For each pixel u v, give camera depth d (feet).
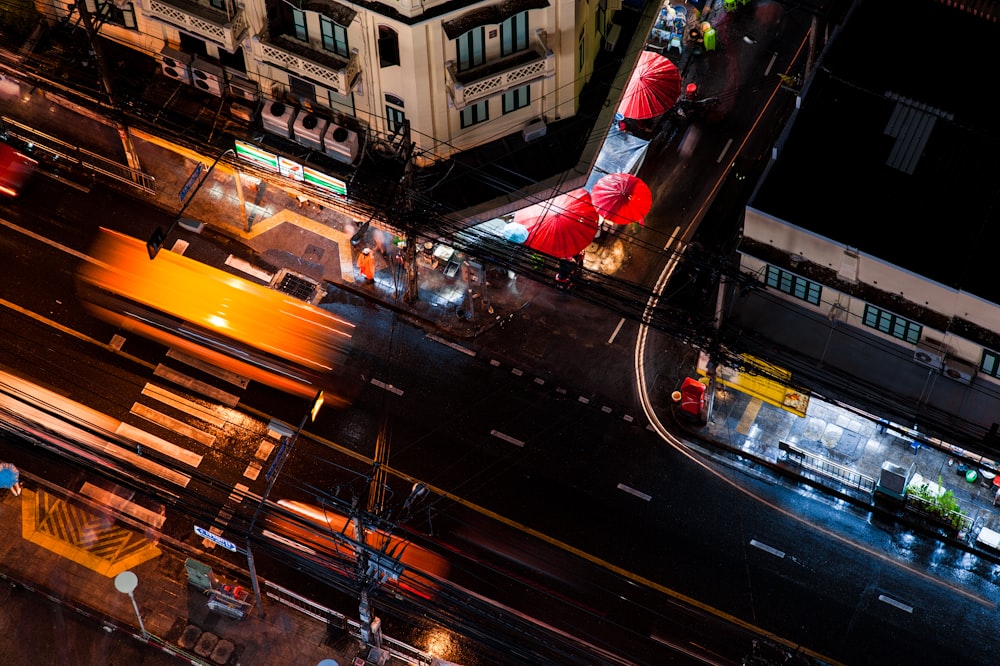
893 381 252.83
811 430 268.00
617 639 244.83
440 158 261.65
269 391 267.59
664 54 309.22
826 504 260.42
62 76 271.49
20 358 268.62
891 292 243.19
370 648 240.73
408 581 246.88
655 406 269.23
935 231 241.55
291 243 283.59
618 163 285.23
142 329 273.13
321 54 249.96
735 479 262.26
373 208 260.42
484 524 254.68
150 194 287.07
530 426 265.54
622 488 260.01
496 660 242.58
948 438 248.93
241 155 262.06
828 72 257.75
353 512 217.56
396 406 266.57
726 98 304.50
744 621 247.50
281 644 242.37
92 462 236.63
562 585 249.34
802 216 243.81
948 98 254.27
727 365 254.47
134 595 246.06
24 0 274.98
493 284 280.31
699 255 279.90
